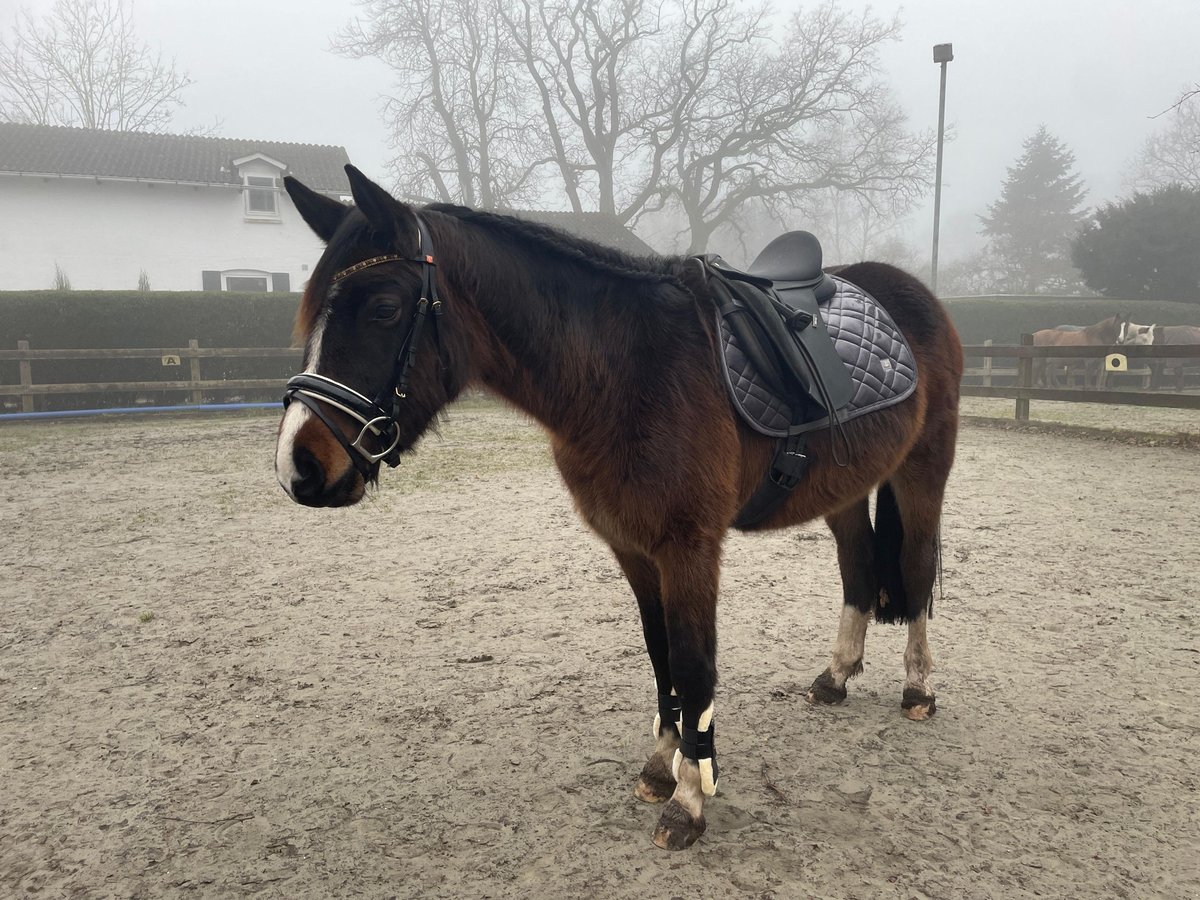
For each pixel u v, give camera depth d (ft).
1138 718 9.62
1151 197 83.66
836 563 17.01
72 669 11.79
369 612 14.06
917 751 9.02
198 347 50.49
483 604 14.43
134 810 8.17
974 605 13.80
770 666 11.57
